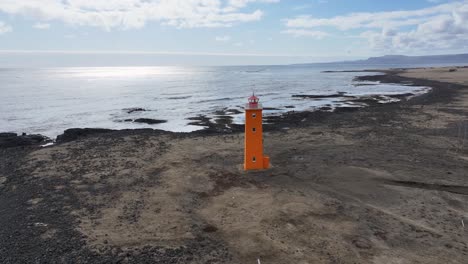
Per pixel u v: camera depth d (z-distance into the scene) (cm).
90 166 1962
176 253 1027
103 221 1258
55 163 2041
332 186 1581
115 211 1347
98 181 1709
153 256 1010
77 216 1307
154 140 2617
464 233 1141
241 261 988
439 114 3438
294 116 3650
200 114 4197
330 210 1314
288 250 1038
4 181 1745
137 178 1741
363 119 3350
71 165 1992
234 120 3650
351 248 1044
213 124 3456
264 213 1295
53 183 1697
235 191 1536
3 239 1133
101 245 1079
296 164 1925
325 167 1852
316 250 1035
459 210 1318
